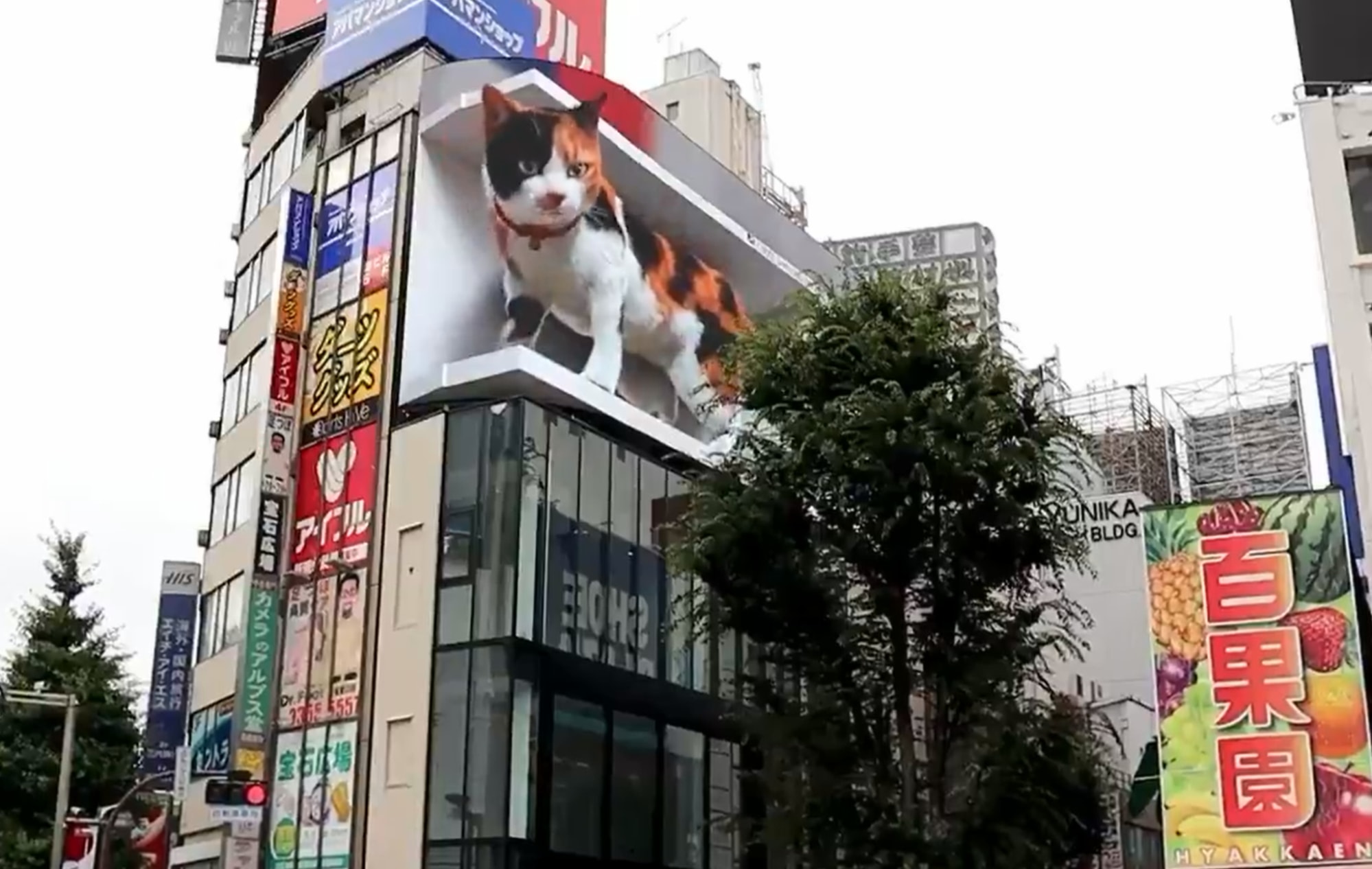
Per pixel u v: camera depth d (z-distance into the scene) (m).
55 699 28.36
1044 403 21.25
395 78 30.25
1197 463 57.16
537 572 25.27
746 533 20.59
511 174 28.83
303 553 27.83
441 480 26.11
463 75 29.09
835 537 20.36
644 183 31.19
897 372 20.52
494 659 24.39
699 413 31.14
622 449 28.45
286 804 26.30
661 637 28.31
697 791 28.06
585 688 25.83
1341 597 20.70
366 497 27.02
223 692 29.55
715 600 24.02
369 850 24.67
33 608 36.81
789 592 20.70
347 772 25.36
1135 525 44.62
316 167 30.56
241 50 37.00
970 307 25.64
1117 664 43.53
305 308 29.53
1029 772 19.56
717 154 53.75
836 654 20.73
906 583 20.56
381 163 29.06
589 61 34.75
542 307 29.05
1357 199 23.64
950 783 20.28
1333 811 19.94
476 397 27.45
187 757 30.30
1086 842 21.31
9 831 33.22
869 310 21.55
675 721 27.97
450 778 24.16
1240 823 20.22
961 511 20.05
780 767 20.56
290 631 27.53
